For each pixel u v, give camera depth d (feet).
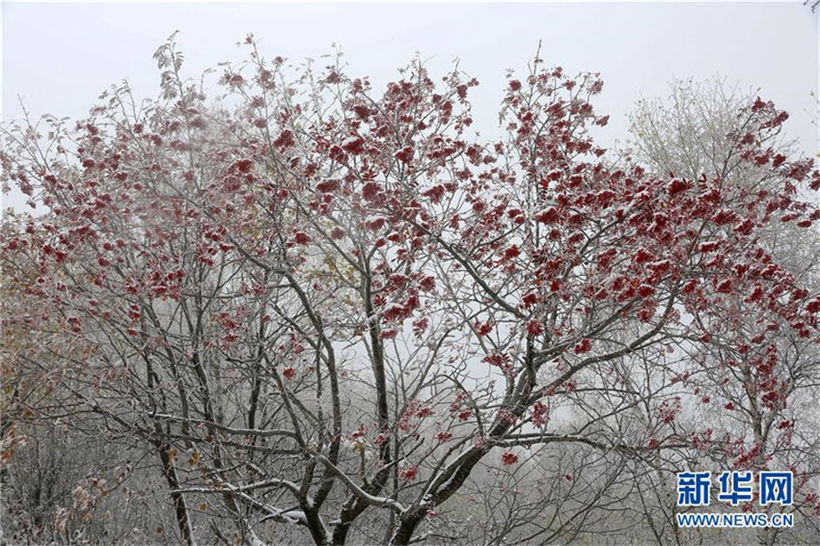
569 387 18.38
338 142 16.69
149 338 19.15
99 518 23.32
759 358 17.26
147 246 19.40
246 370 19.61
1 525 22.81
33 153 20.48
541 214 14.65
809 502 18.90
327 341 18.03
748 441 21.20
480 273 18.21
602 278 15.20
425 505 17.74
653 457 18.63
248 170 16.43
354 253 19.10
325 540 19.27
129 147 19.53
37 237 19.27
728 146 28.12
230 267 22.86
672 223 14.65
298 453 17.99
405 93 18.74
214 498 20.43
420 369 20.81
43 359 20.30
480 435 16.80
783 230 27.68
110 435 18.93
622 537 25.07
